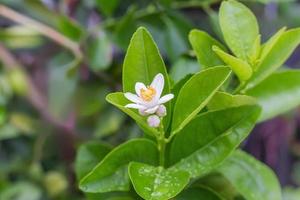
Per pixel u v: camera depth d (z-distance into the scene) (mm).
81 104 727
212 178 519
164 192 420
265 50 464
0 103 765
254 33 471
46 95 772
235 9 473
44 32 689
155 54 446
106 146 512
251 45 470
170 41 627
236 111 462
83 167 508
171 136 447
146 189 422
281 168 772
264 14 694
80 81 724
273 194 496
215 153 463
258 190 497
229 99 456
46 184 763
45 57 797
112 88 698
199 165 462
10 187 760
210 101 461
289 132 756
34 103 766
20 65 789
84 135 742
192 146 466
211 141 466
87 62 653
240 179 501
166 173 443
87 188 451
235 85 528
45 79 785
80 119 736
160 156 456
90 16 734
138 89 422
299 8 716
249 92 503
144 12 622
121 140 698
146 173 436
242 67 453
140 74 445
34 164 766
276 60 480
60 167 765
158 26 630
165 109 425
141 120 431
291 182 830
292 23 705
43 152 762
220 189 520
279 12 703
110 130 695
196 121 463
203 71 434
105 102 712
